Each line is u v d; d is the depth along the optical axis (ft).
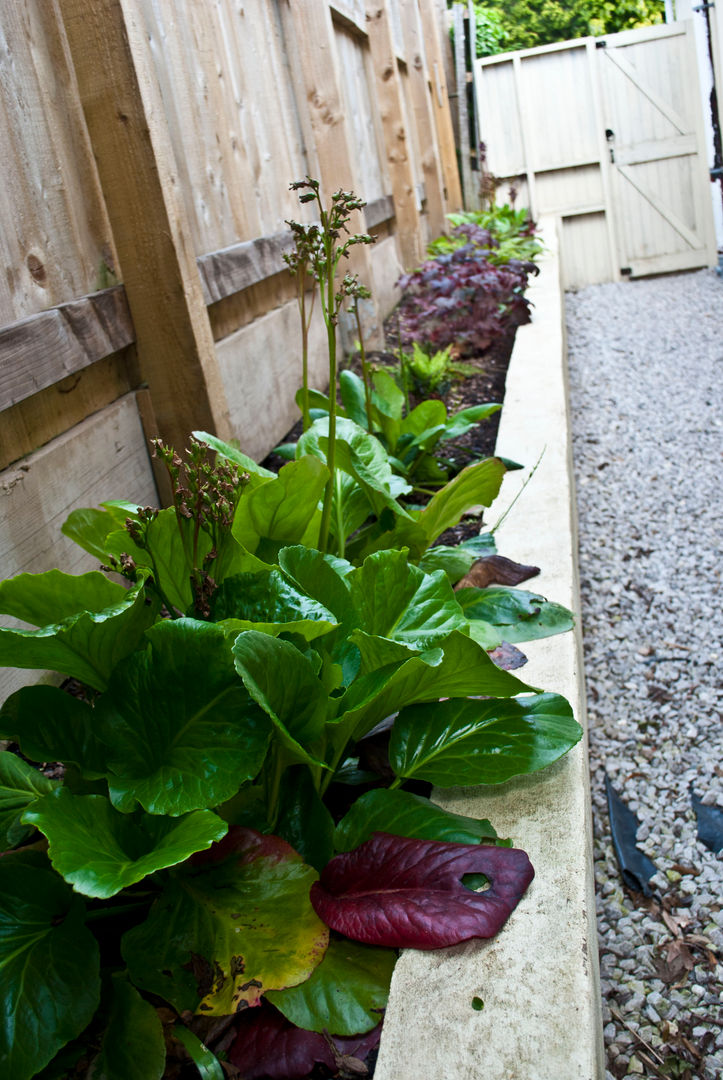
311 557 5.20
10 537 6.13
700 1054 4.98
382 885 4.18
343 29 17.20
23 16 6.79
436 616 5.25
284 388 12.17
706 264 30.66
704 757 7.48
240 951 3.97
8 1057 3.47
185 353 8.18
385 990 3.90
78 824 3.95
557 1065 3.38
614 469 14.01
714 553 10.93
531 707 5.18
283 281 12.69
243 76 11.44
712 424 15.39
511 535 8.31
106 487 7.63
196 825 3.89
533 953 3.88
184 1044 3.77
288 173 13.10
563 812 4.76
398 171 20.89
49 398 6.89
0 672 5.91
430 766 4.97
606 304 27.09
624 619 9.75
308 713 4.43
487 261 18.04
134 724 4.33
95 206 7.74
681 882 6.27
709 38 28.94
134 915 4.61
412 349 16.40
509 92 30.35
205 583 4.78
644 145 29.84
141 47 7.59
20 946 3.83
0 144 6.36
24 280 6.55
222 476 4.86
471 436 11.94
